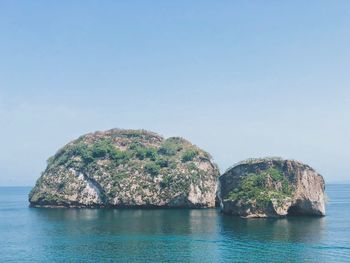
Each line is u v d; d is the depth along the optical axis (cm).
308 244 9656
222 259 8419
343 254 8694
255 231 11575
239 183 16400
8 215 18062
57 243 10494
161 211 18775
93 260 8544
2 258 8981
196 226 12862
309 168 15562
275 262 8119
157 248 9538
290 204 14888
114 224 13800
